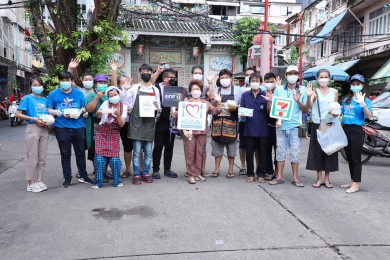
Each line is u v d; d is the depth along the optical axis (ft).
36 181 20.06
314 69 56.85
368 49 62.44
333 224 14.88
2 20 85.71
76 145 20.97
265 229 14.23
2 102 75.25
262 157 21.66
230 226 14.51
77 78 36.14
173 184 21.21
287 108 20.34
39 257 11.85
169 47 64.85
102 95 20.13
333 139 19.83
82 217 15.51
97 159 20.12
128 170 23.44
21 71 103.40
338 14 71.92
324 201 18.11
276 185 21.17
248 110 20.99
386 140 28.78
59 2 37.29
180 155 31.96
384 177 24.16
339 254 12.09
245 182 21.89
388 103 34.17
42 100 19.83
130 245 12.71
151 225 14.57
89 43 36.88
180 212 16.15
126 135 22.54
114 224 14.69
